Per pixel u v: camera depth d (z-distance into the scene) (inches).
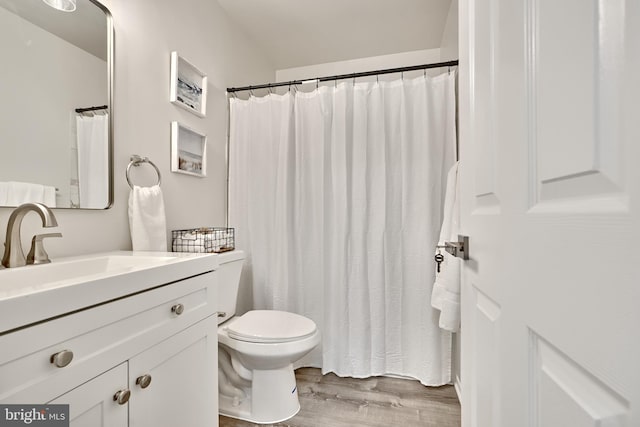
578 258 14.4
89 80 48.1
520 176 20.2
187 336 41.0
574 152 14.8
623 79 12.1
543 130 17.7
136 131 56.7
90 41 48.2
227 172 86.8
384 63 110.3
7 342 22.3
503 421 22.9
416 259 76.1
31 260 38.4
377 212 78.1
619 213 12.1
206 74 76.7
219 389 65.5
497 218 24.1
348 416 62.5
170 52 65.2
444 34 95.2
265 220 84.5
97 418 28.7
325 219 79.8
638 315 11.2
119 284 30.9
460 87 35.7
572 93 15.0
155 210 57.2
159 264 37.4
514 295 21.0
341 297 78.7
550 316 16.6
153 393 35.2
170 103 65.2
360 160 78.3
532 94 18.9
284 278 82.2
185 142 69.7
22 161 39.8
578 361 14.2
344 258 78.6
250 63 99.3
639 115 11.4
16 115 39.2
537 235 18.0
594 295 13.3
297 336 58.8
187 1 70.5
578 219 14.4
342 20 89.7
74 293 26.7
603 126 13.1
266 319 67.1
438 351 73.7
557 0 16.3
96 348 28.7
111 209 52.1
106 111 50.6
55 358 24.9
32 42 40.9
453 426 59.6
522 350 19.9
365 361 77.4
